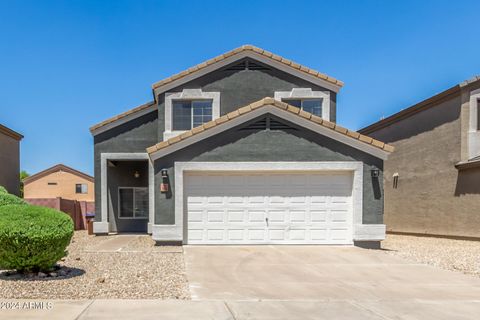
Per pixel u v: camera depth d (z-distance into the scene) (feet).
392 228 74.84
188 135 42.68
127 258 36.17
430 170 65.05
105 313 20.35
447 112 61.67
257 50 55.98
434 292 25.38
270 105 43.42
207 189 43.52
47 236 27.71
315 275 29.91
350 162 43.50
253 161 43.14
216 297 23.62
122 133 60.95
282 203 43.68
